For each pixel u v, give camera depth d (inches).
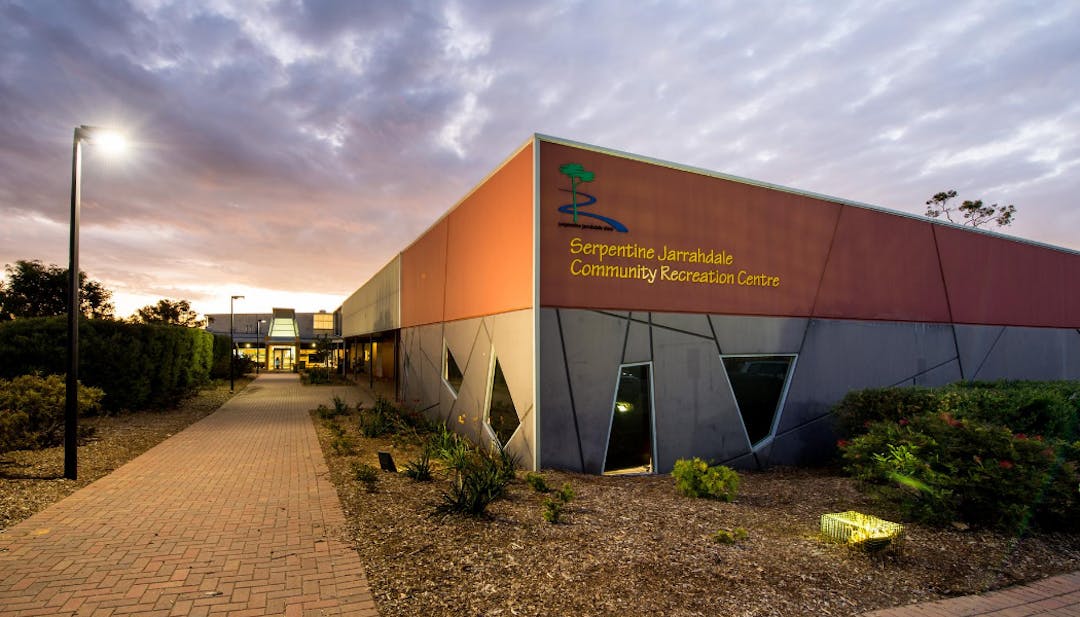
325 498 242.5
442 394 504.4
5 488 244.4
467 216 444.5
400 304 731.4
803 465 407.5
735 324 388.2
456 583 153.4
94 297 1194.6
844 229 442.9
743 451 386.6
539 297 321.1
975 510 212.2
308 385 1123.3
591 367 335.0
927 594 155.3
